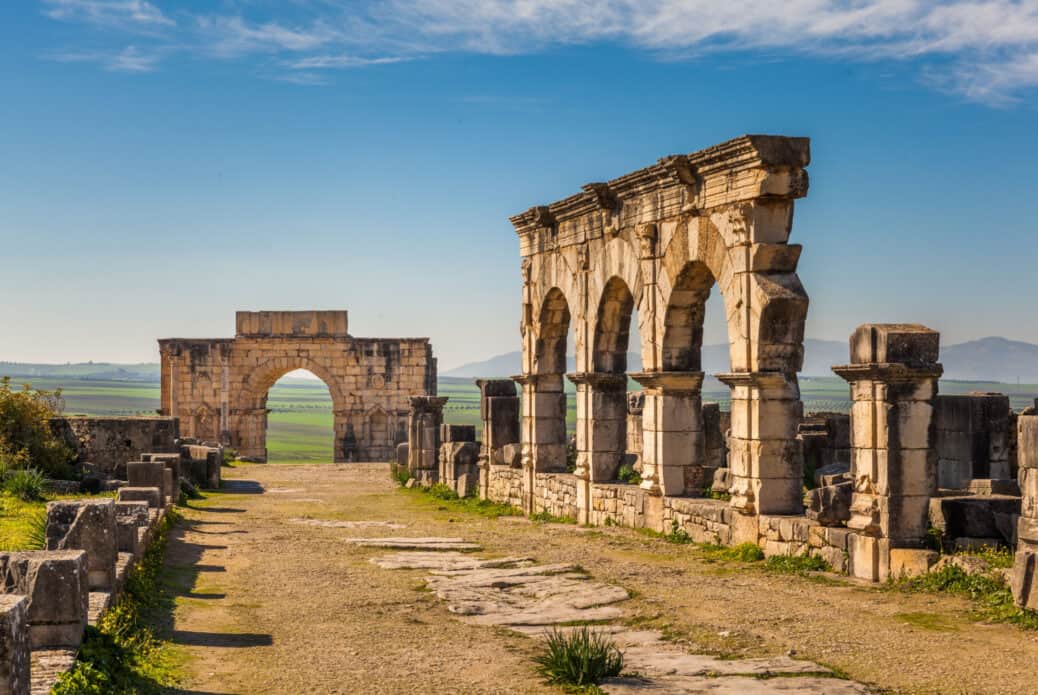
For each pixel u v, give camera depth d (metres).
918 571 15.72
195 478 37.47
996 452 26.67
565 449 30.39
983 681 10.99
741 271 19.86
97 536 13.17
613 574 17.98
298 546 21.83
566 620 14.55
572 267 27.97
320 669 11.79
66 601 10.48
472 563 19.45
